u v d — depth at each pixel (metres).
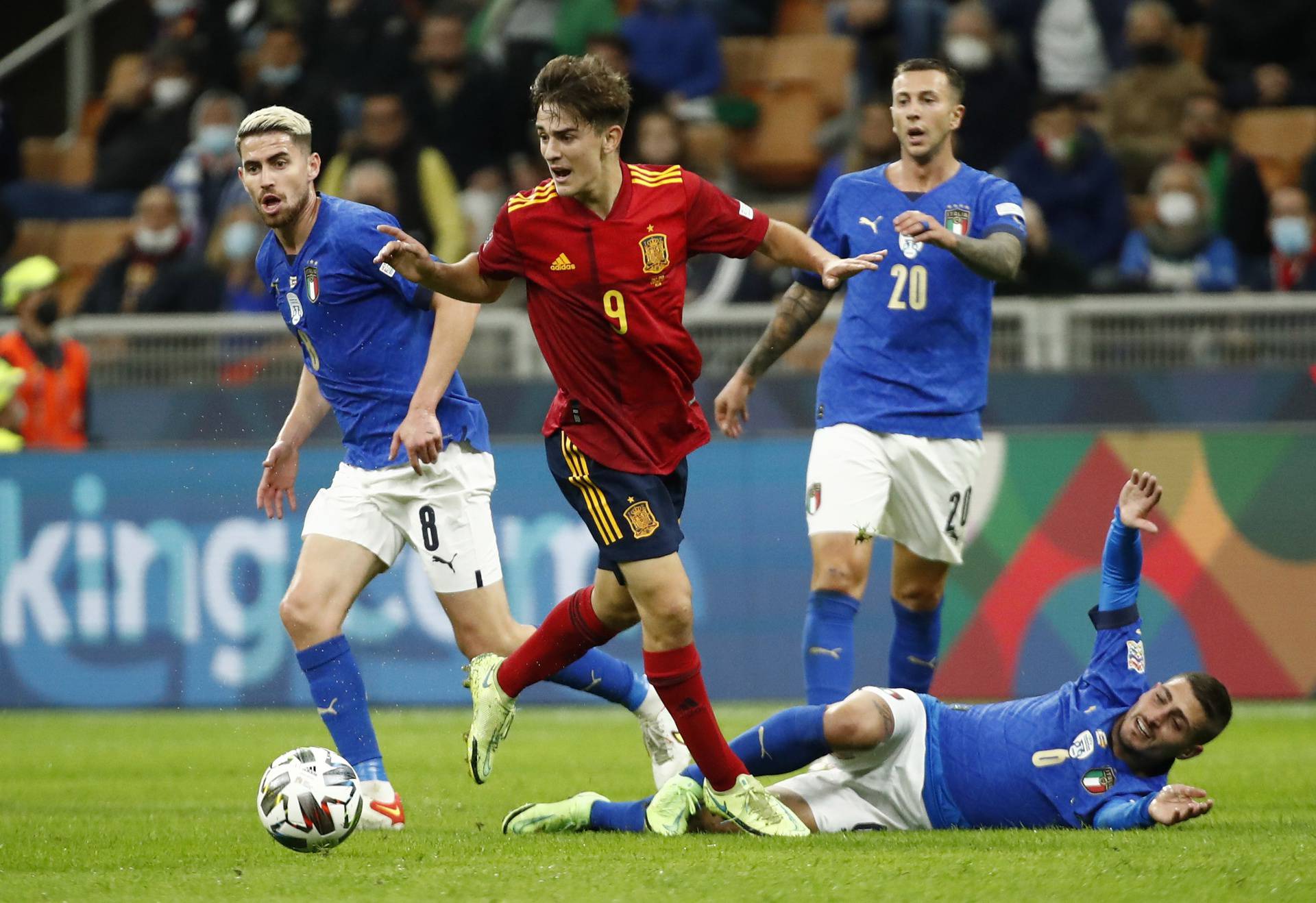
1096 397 34.97
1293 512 33.56
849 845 16.08
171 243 44.94
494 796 22.14
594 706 36.66
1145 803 16.53
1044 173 41.75
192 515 35.47
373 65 47.09
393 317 19.66
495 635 20.05
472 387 36.09
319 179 43.09
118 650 35.59
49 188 51.97
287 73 47.78
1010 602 33.81
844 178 22.92
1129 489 17.14
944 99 22.17
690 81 48.34
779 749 17.58
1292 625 33.56
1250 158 42.25
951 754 17.41
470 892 13.52
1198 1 50.81
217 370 37.38
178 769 26.53
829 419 22.53
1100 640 17.34
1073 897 12.98
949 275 22.22
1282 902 12.78
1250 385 34.62
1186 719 16.59
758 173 50.47
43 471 35.81
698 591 34.66
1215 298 35.09
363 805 16.91
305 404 21.33
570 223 16.86
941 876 13.91
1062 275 36.75
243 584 35.28
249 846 17.05
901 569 23.28
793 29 53.81
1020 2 48.38
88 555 35.69
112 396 37.22
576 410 17.19
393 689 34.94
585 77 16.50
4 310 42.78
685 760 20.48
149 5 58.88
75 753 28.94
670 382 17.19
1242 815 18.61
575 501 17.31
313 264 19.61
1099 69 48.56
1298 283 40.56
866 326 22.45
